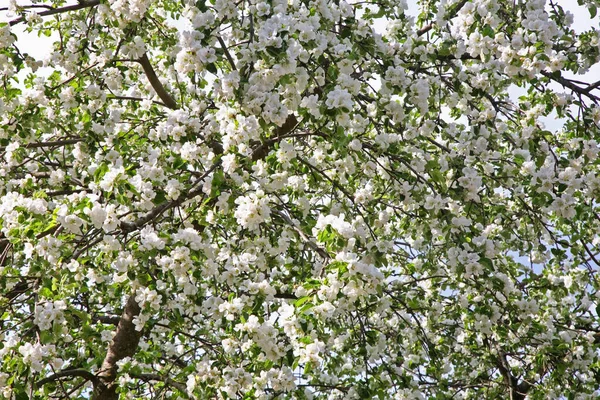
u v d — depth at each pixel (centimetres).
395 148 541
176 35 709
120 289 452
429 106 585
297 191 518
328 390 654
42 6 575
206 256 443
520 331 643
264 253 509
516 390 708
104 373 549
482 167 555
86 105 584
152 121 639
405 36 627
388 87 526
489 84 564
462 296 654
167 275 426
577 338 660
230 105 554
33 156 621
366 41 526
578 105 546
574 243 592
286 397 503
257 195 401
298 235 514
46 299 415
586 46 532
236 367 440
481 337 696
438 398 616
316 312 379
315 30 477
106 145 573
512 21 545
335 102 429
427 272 708
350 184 600
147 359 552
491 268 467
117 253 442
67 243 428
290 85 462
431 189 536
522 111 563
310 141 645
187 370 471
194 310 507
